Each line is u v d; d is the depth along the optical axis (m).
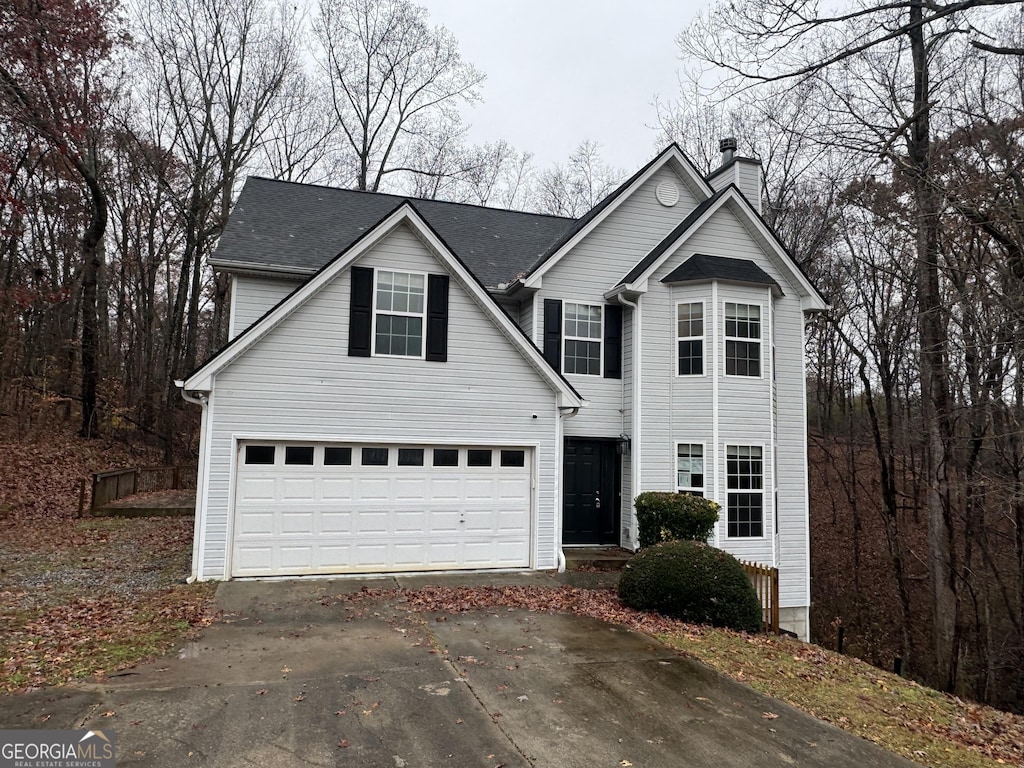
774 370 14.38
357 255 10.86
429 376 11.27
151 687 5.68
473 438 11.45
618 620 8.77
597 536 13.94
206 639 7.12
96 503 15.69
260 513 10.27
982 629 16.00
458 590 9.98
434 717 5.33
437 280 11.48
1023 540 14.95
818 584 20.47
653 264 13.75
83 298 23.12
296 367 10.52
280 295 12.86
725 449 13.20
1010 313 11.22
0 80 16.08
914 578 18.62
